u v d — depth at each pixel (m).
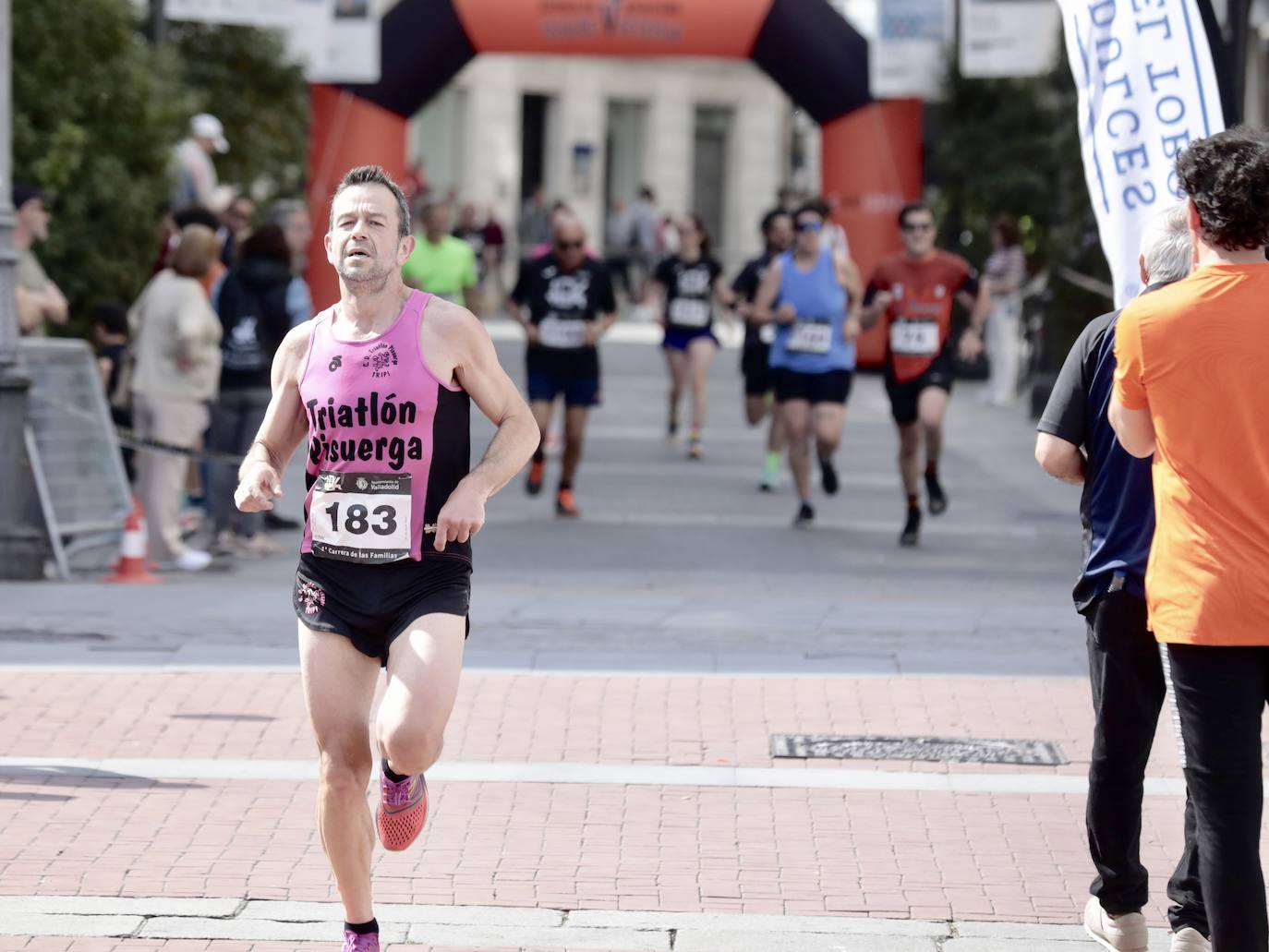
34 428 16.58
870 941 7.88
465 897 8.33
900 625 14.35
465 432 7.23
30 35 23.11
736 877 8.65
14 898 8.17
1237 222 6.48
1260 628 6.42
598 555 18.14
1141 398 6.67
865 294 19.02
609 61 72.00
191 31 34.84
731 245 75.06
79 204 23.30
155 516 17.09
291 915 8.02
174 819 9.33
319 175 36.31
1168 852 9.07
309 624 7.13
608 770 10.27
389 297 7.17
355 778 7.02
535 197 64.75
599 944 7.80
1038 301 31.50
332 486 7.11
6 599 14.86
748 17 35.81
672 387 26.97
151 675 12.21
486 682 12.16
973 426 30.45
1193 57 10.30
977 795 9.95
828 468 19.91
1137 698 7.35
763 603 15.24
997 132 38.56
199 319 16.78
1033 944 7.87
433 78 36.31
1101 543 7.32
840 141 36.81
